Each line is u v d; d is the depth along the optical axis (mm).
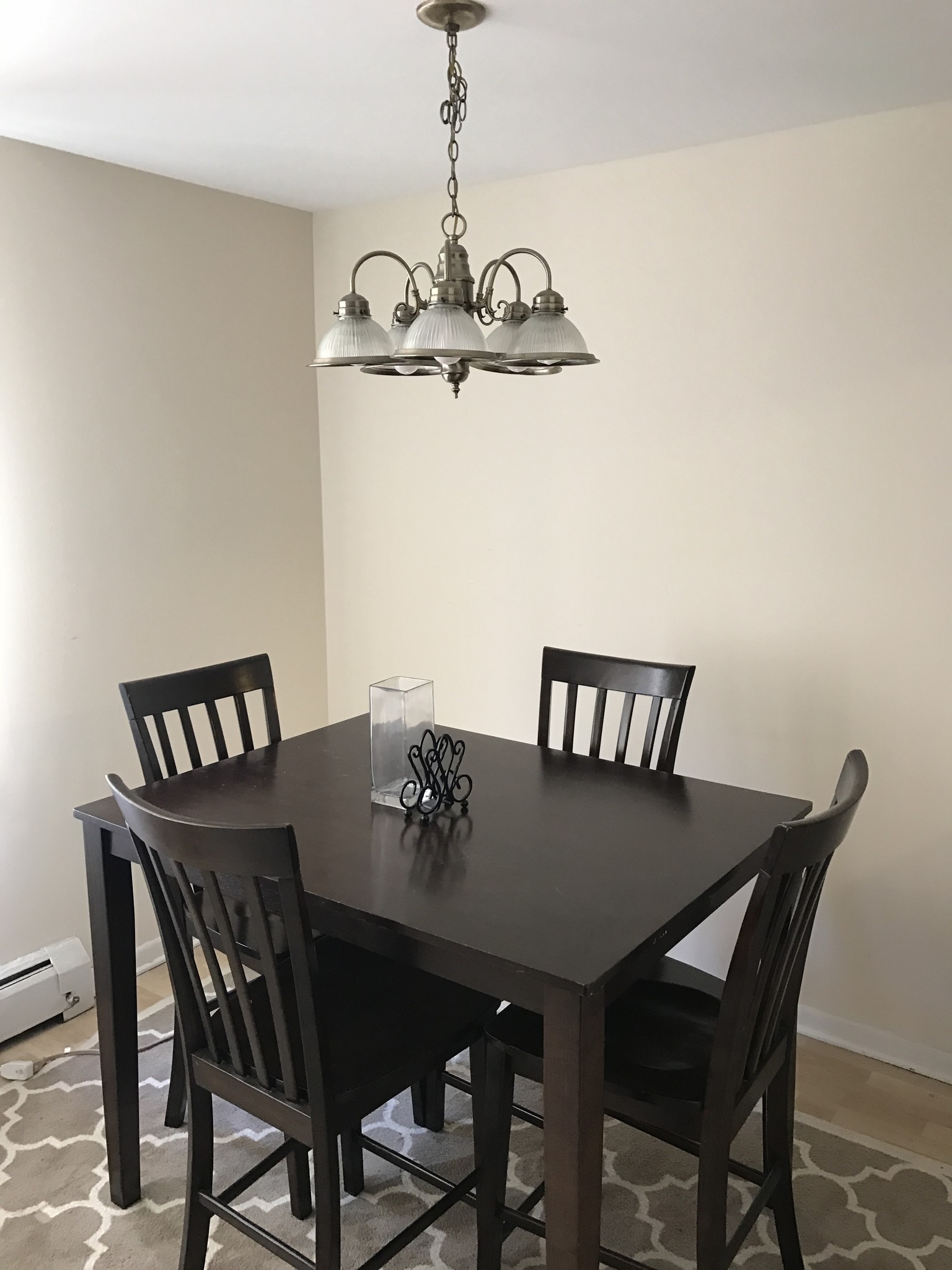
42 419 2705
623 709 2457
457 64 1948
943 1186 2174
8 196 2562
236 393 3246
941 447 2387
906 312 2391
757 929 1493
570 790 2199
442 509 3303
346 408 3475
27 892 2799
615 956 1476
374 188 3068
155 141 2568
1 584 2658
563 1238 1506
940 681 2463
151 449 2996
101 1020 2068
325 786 2227
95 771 2941
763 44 1926
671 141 2586
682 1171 2219
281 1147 1937
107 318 2834
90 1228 2059
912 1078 2576
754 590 2717
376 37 1876
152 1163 2254
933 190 2314
